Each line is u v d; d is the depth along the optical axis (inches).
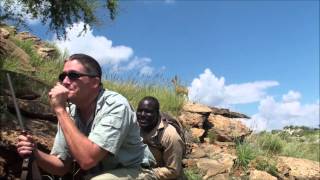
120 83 174.9
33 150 54.4
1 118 88.0
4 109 90.2
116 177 54.9
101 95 55.7
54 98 53.2
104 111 54.6
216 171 132.3
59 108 53.1
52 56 185.5
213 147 150.6
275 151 173.3
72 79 54.3
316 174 149.0
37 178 54.7
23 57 143.6
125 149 56.4
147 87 179.8
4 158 81.8
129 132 56.2
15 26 132.0
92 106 55.4
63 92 53.5
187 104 174.2
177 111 167.3
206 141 159.6
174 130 80.9
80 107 55.5
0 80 99.2
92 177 55.7
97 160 52.8
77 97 54.4
